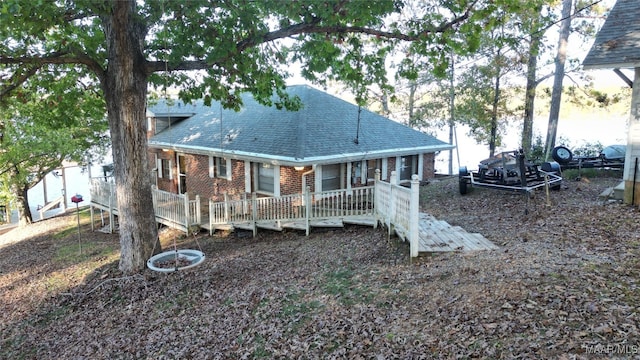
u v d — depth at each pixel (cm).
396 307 625
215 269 1018
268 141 1555
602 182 1353
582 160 1578
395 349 518
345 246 1044
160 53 1105
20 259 1540
